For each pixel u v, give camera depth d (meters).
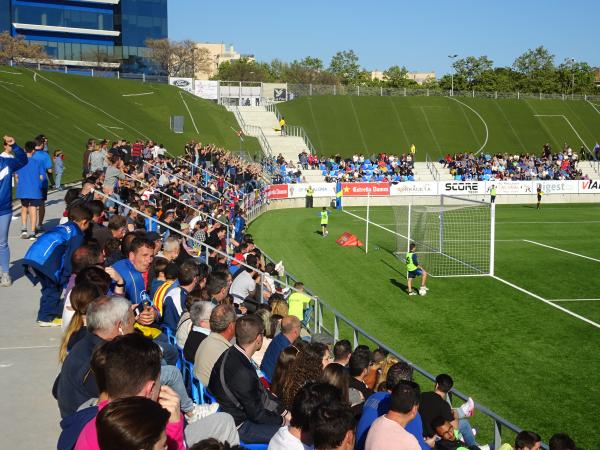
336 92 84.25
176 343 9.23
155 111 67.00
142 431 3.47
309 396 5.64
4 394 8.27
